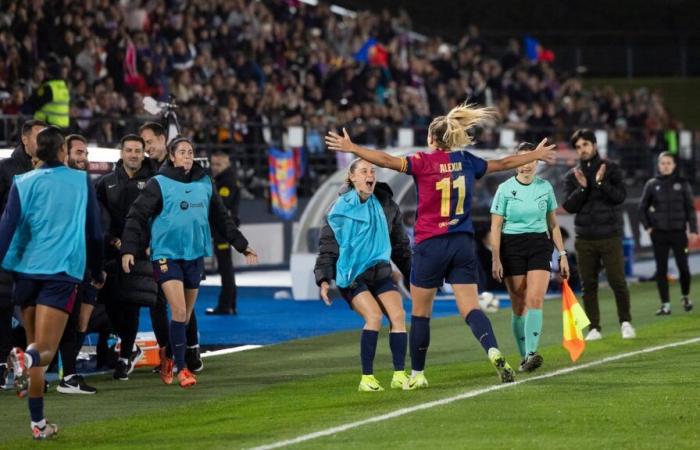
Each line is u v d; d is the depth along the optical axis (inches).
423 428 900.0
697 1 4714.6
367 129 2947.8
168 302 1171.3
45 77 2277.3
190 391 1160.8
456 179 1066.1
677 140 3609.7
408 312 1894.7
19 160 1148.5
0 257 931.3
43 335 930.7
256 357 1411.2
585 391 1053.2
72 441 913.5
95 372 1296.8
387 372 1246.3
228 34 3019.2
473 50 3777.1
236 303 1945.1
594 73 4621.1
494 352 1080.2
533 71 3890.3
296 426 932.6
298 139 2657.5
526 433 872.3
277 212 2647.6
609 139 3575.3
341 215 1091.3
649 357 1275.8
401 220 1124.5
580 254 1469.0
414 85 3449.8
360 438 868.6
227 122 2669.8
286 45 3240.7
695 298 2031.3
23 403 1097.4
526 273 1218.0
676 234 1782.7
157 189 1160.8
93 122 2340.1
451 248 1071.6
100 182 1237.1
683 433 863.7
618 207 1462.8
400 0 4507.9
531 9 4687.5
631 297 2055.9
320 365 1332.4
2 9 2445.9
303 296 2124.8
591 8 4714.6
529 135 3383.4
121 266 1210.6
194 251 1183.6
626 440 842.8
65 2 2586.1
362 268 1090.7
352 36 3506.4
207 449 854.5
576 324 1221.7
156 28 2844.5
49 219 937.5
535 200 1207.6
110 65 2559.1
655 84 4530.0
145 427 965.8
